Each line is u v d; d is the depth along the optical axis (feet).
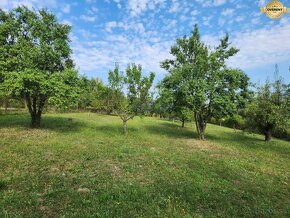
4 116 96.43
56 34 65.31
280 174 33.32
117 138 56.49
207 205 20.80
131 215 17.88
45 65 61.41
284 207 21.77
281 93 73.10
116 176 27.43
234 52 69.05
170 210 19.16
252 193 24.94
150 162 34.58
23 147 39.01
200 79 59.88
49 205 18.99
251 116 72.79
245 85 63.16
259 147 57.57
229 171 32.78
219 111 61.98
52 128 66.64
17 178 24.62
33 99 64.90
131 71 67.72
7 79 54.90
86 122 91.97
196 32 73.92
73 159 33.88
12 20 60.85
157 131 78.84
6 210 17.51
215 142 61.57
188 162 36.60
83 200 19.90
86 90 68.28
